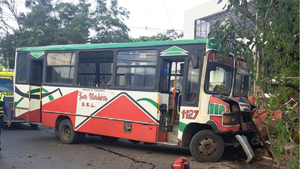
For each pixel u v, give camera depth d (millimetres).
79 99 8875
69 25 22156
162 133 7523
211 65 6887
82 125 8758
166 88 7715
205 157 6828
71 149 8328
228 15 14734
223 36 5574
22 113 10234
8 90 12695
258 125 7578
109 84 8508
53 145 8867
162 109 7520
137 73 7867
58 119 9430
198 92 6855
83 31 22094
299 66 4098
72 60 9188
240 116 6773
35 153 7691
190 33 17609
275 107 4211
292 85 4164
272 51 4523
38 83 10312
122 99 7996
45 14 21922
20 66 10484
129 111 7840
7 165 6453
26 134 11062
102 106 8367
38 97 10250
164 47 7473
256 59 5309
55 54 9602
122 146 9031
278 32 4512
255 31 5285
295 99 4270
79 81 9031
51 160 6984
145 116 7551
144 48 7812
